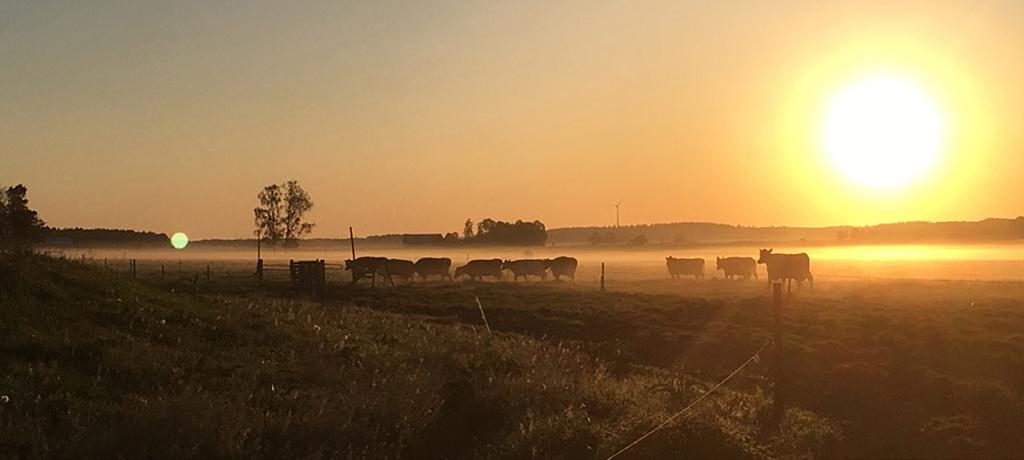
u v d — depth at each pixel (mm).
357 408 12953
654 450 12656
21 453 10312
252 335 17484
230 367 14539
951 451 15164
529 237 196375
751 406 17156
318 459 11148
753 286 53656
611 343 26375
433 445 12758
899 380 20219
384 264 55656
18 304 16078
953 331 27266
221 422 11320
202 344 16078
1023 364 22391
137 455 10453
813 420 16547
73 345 14141
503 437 13039
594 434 12977
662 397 16375
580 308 35000
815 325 29109
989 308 33656
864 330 27984
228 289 42844
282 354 16203
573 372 17734
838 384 20375
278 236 126188
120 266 72812
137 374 13336
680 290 48906
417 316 33031
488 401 14469
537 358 18797
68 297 17391
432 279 69688
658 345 26391
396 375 14570
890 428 16734
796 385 20500
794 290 49000
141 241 183875
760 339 26359
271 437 11648
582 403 15016
